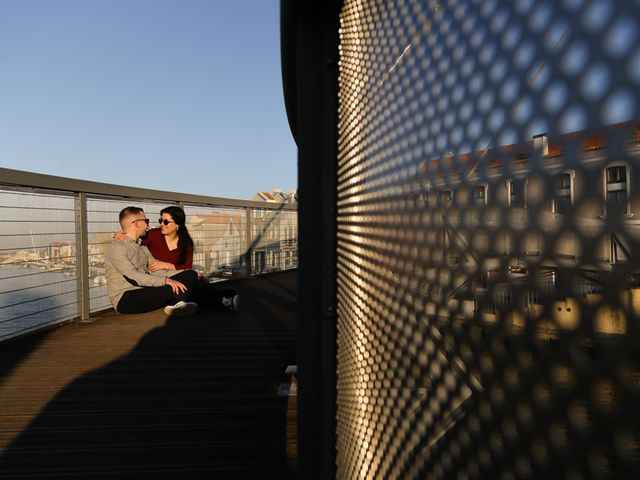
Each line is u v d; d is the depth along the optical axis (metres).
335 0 1.37
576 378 0.31
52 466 1.83
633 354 0.27
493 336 0.43
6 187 3.76
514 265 0.40
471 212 0.49
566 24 0.33
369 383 0.97
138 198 5.97
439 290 0.58
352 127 1.17
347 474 1.15
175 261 5.69
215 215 7.88
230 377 3.00
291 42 1.71
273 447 1.98
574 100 0.32
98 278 5.40
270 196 25.95
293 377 2.19
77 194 4.93
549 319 0.34
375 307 0.94
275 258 10.09
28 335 4.19
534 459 0.36
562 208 0.33
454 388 0.53
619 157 0.28
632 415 0.26
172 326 4.74
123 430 2.17
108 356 3.56
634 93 0.27
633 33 0.27
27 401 2.57
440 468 0.57
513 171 0.40
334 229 1.37
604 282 0.29
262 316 5.32
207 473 1.76
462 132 0.52
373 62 0.97
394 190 0.80
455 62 0.53
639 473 0.26
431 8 0.62
